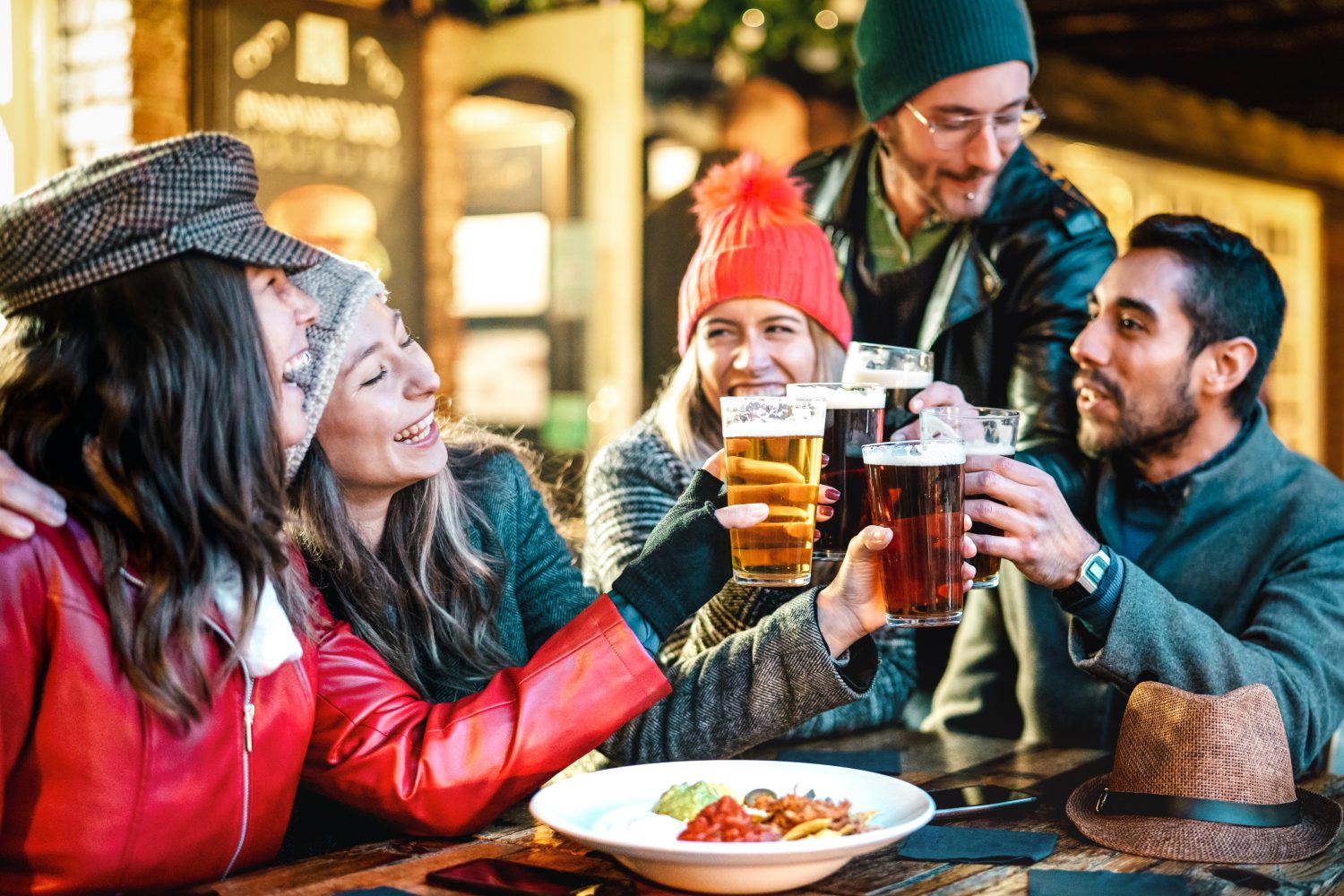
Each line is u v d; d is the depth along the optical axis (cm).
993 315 260
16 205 129
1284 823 145
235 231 133
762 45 524
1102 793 158
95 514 129
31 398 130
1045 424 244
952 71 242
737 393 233
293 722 142
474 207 504
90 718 128
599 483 246
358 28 469
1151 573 211
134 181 128
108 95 410
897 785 139
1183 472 211
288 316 139
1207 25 501
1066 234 255
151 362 128
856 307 281
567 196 492
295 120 452
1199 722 147
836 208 284
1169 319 204
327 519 164
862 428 163
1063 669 222
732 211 231
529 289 500
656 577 154
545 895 123
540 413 502
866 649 160
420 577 175
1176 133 621
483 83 502
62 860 128
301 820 165
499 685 151
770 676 159
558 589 197
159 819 131
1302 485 205
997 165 250
